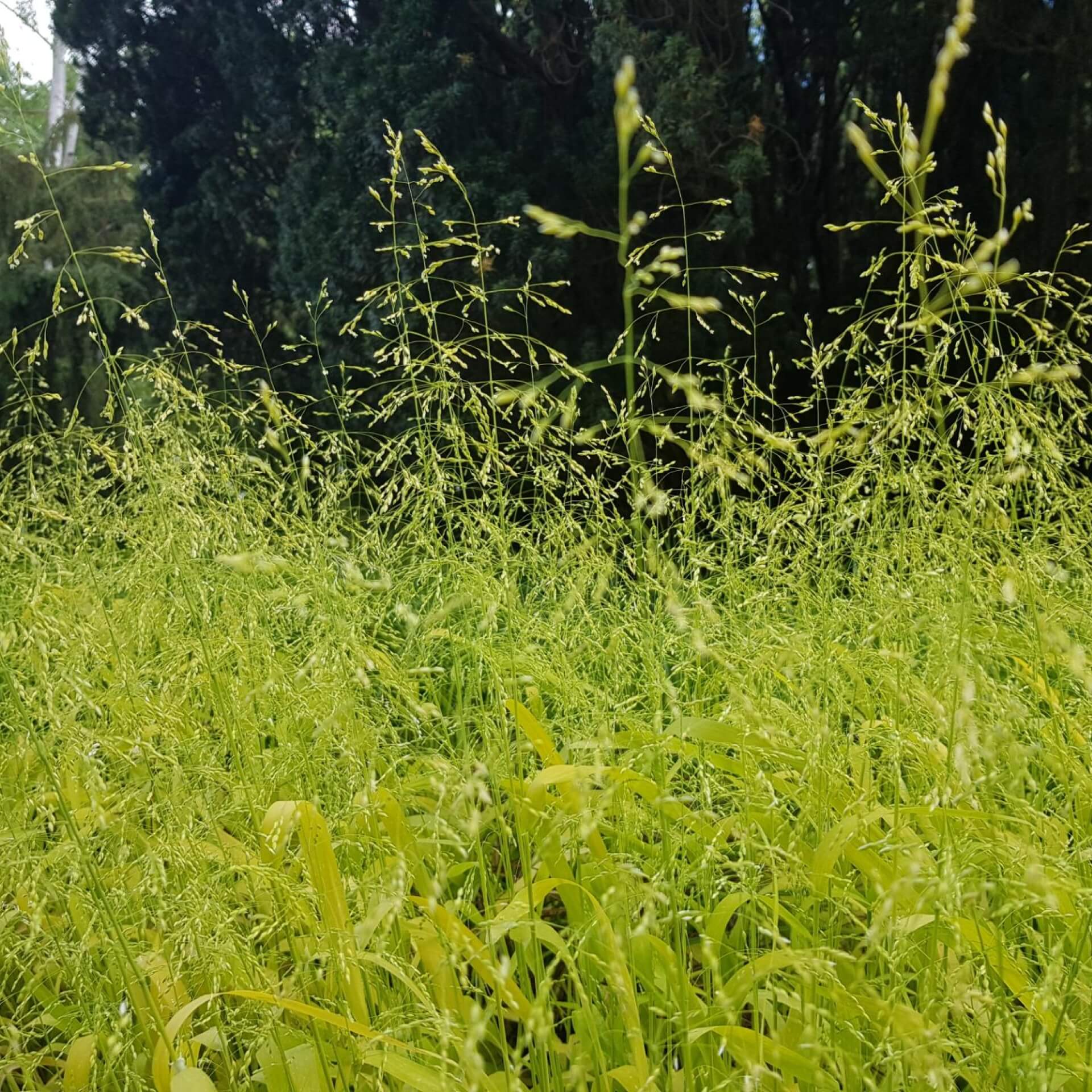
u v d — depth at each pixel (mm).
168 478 1944
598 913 1271
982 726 1379
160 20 14727
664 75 9312
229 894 1564
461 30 10570
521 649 1923
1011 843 1340
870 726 1687
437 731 2010
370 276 10203
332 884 1382
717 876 1572
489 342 1883
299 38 13414
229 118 14828
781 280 9695
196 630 1823
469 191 9312
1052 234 8547
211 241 14578
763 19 10016
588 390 8344
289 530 2281
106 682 1986
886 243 9281
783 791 1621
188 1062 1490
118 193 13820
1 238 11500
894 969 1292
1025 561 1621
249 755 1740
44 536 2578
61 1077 1659
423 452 1927
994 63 9156
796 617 2068
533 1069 1418
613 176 9336
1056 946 1430
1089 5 8234
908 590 1661
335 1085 1458
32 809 1716
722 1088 1312
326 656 1616
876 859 1386
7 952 1585
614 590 2078
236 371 2672
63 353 10273
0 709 1818
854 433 1710
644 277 1110
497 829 1740
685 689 1902
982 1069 1353
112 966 1520
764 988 1482
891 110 9492
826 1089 1232
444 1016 1192
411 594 2234
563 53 10750
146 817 1627
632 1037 1230
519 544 2230
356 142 10617
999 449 1571
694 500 1930
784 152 9961
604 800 1343
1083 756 1561
